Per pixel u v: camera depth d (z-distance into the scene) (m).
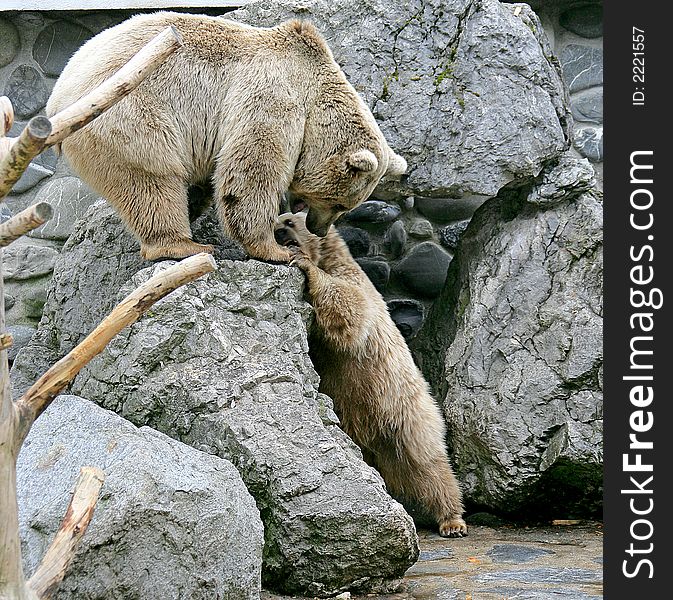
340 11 9.04
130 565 4.77
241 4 9.74
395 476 8.66
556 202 9.06
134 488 4.84
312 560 6.06
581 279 8.87
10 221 3.13
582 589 6.15
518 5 9.44
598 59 10.23
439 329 9.98
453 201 10.30
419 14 9.01
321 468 6.21
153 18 7.58
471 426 8.91
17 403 3.65
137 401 6.59
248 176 7.37
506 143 8.84
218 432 6.35
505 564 7.04
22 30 9.94
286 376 6.80
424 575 6.67
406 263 10.38
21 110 9.98
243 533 5.23
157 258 7.32
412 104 8.90
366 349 8.21
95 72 7.25
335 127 7.77
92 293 8.40
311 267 7.73
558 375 8.70
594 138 10.19
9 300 9.70
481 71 8.91
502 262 9.09
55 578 3.75
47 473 5.16
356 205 8.05
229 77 7.54
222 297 7.01
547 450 8.64
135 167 7.19
